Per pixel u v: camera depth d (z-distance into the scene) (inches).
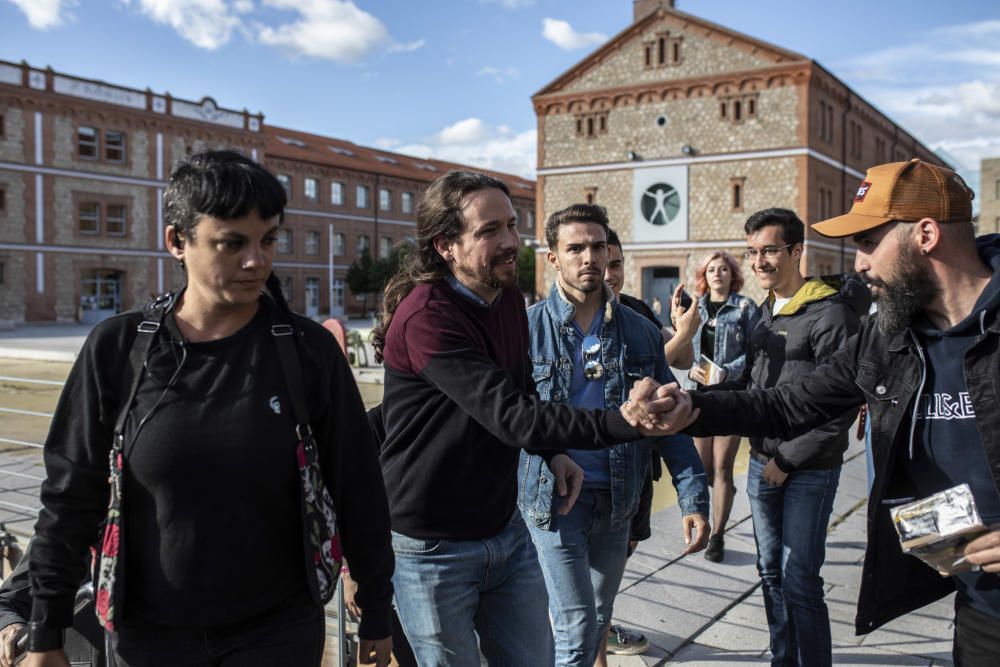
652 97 1296.8
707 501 115.4
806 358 126.8
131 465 68.8
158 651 70.9
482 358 86.4
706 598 168.2
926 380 75.4
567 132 1366.9
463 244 90.0
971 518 67.4
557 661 109.8
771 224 133.3
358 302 2185.0
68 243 1542.8
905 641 149.1
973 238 74.9
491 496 92.4
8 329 1375.5
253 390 70.6
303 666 73.7
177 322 72.1
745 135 1229.7
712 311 191.8
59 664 73.7
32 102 1487.5
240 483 68.9
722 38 1240.2
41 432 347.6
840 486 262.4
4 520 173.3
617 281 154.0
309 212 2055.9
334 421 77.1
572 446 80.7
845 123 1330.0
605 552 117.3
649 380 81.3
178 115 1696.6
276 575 72.2
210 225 67.0
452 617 91.7
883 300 76.1
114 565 68.8
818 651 120.1
